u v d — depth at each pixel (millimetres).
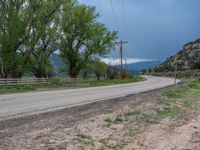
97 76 76125
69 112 16812
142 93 32781
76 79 64562
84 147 9867
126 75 95812
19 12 51781
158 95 29578
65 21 64000
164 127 14148
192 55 159250
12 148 9203
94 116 15555
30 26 52625
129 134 12102
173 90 36406
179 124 15211
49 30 55031
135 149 10219
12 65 52500
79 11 65312
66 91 35969
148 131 12953
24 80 47500
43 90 38188
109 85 54125
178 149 10531
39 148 9352
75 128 12375
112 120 14625
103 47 69438
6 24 50625
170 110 19609
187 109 20906
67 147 9680
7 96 27953
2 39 50469
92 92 34438
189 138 12297
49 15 55375
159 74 149625
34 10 52906
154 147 10625
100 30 68500
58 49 64938
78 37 66312
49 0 54594
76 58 67562
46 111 17312
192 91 37188
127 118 15500
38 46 55469
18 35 51000
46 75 59094
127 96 28609
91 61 69500
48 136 10812
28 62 54875
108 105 20641
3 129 11711
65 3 56281
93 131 12109
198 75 97875
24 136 10656
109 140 10961
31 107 19234
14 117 14914
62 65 67812
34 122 13320
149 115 16938
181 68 149500
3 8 50625
